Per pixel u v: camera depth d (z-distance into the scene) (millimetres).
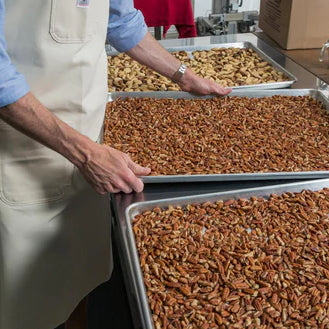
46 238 1253
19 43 1030
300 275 872
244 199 1071
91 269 1423
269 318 785
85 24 1071
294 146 1283
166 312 801
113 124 1412
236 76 1732
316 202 1063
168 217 1021
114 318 1598
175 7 2531
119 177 1045
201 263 902
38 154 1143
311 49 2004
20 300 1316
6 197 1163
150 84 1693
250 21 2604
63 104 1125
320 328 769
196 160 1207
